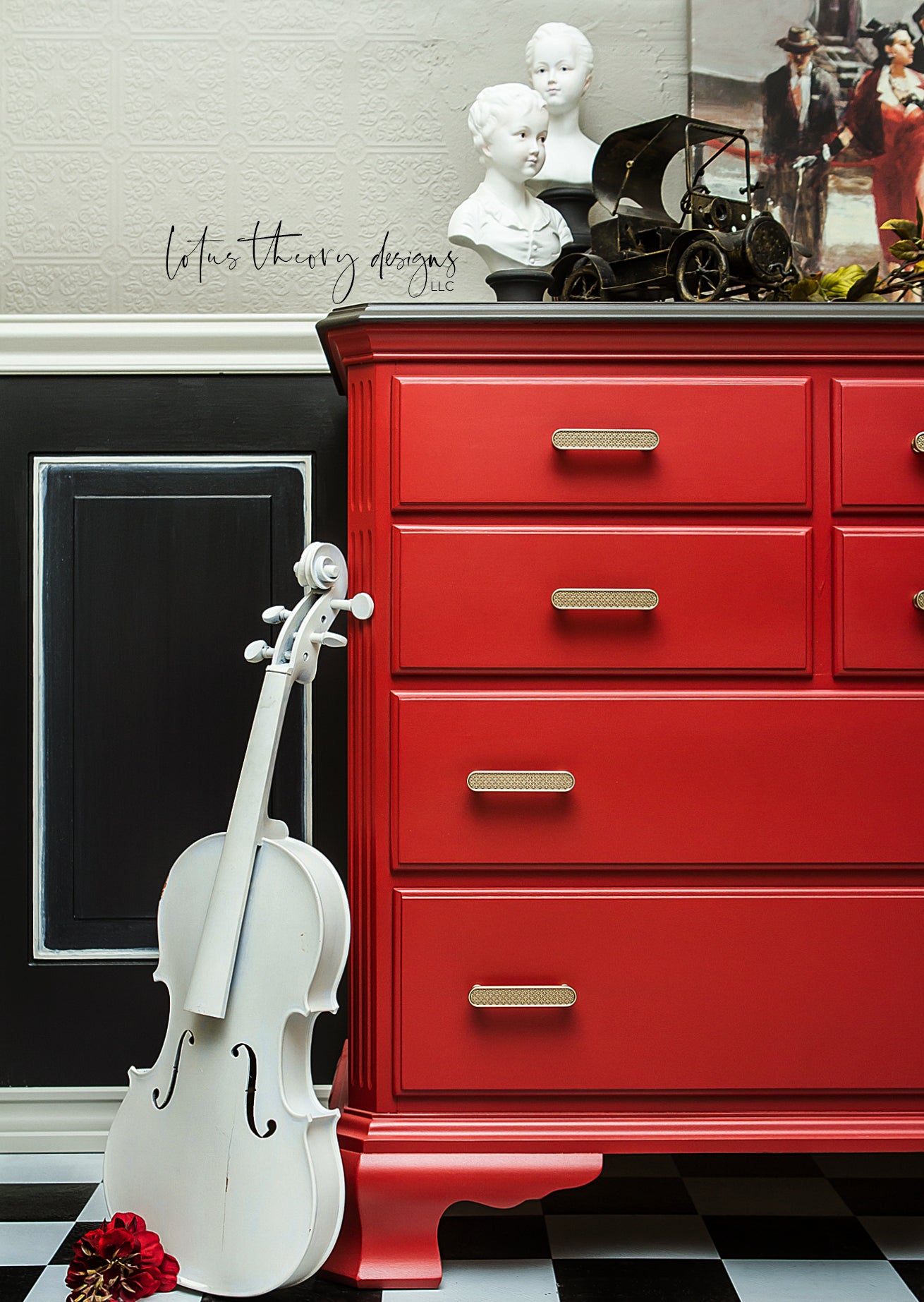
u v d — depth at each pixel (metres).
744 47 1.70
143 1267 1.11
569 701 1.20
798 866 1.21
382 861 1.21
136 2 1.71
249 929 1.14
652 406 1.21
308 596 1.25
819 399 1.23
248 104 1.72
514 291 1.41
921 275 1.45
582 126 1.73
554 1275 1.21
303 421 1.67
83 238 1.72
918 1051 1.21
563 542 1.21
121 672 1.66
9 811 1.65
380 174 1.73
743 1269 1.23
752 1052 1.20
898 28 1.70
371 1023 1.21
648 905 1.21
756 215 1.66
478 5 1.72
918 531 1.22
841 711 1.21
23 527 1.66
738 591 1.21
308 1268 1.10
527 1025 1.20
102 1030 1.64
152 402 1.67
